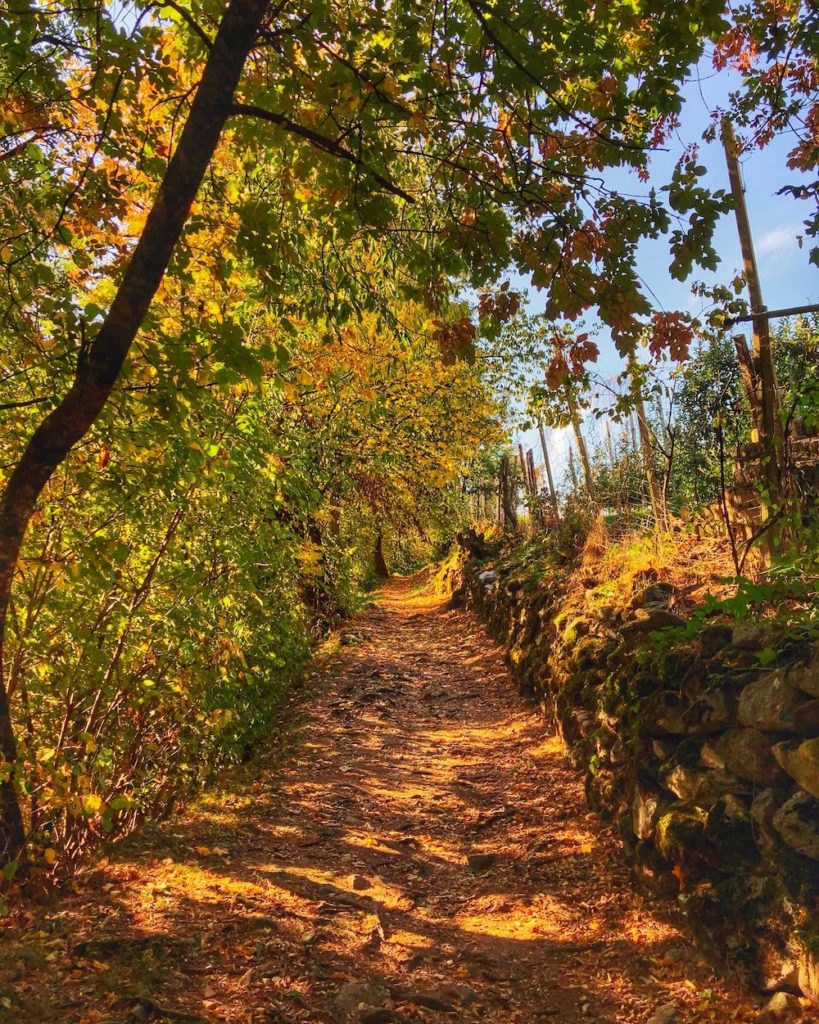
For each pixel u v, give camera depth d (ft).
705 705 14.40
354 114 14.57
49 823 21.39
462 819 21.02
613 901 15.15
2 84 15.10
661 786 15.56
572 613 26.48
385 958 13.33
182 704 25.82
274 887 15.65
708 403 25.62
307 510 33.83
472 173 14.64
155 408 15.02
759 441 17.78
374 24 13.94
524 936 14.58
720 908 12.48
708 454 26.40
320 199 16.05
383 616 63.72
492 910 15.76
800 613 14.28
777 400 17.58
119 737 24.62
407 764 26.03
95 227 16.33
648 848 15.19
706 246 13.16
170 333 18.45
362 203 15.51
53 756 18.25
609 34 13.16
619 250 13.70
